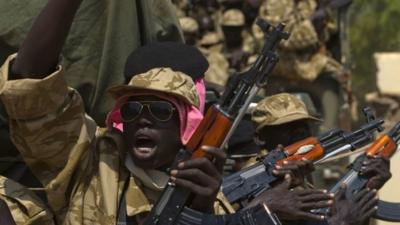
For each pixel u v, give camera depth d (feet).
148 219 34.06
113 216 35.17
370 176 46.19
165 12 41.60
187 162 33.47
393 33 204.95
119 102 35.60
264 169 39.73
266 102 50.88
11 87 33.73
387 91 120.47
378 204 47.65
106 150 36.27
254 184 39.32
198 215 34.06
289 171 39.47
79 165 35.76
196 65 37.19
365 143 43.47
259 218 34.88
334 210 44.62
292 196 36.45
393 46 206.28
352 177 46.16
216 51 93.04
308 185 44.88
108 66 39.78
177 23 42.04
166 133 35.09
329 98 93.81
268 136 50.90
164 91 34.76
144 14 40.88
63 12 33.68
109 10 39.83
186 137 35.22
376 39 206.59
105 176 35.73
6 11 38.45
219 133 33.73
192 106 35.22
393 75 120.47
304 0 93.15
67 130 35.12
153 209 34.09
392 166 72.79
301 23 91.81
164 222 33.91
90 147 36.09
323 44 93.50
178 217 33.96
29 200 35.55
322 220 36.60
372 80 208.03
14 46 38.50
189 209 34.04
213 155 33.63
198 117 35.27
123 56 40.09
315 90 93.56
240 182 39.32
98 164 36.11
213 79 91.86
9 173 38.19
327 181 73.10
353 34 205.36
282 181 39.52
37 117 34.45
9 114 34.47
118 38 40.06
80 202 35.53
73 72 39.45
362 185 46.09
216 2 94.12
